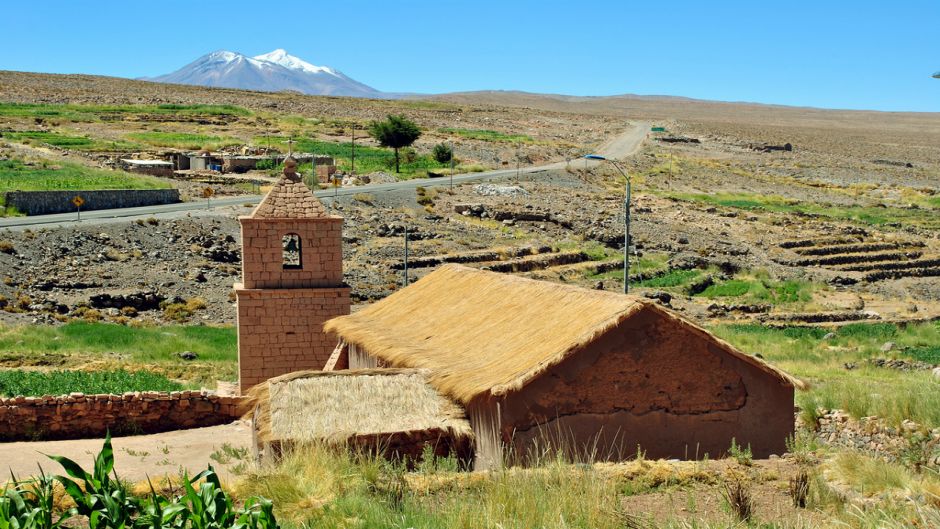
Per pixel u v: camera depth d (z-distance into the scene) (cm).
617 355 1753
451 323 2238
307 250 2853
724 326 5347
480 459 1773
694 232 8469
